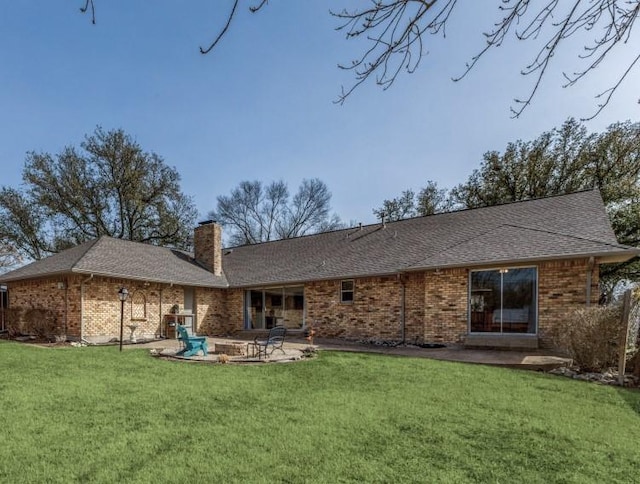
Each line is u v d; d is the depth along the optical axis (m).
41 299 16.41
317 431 4.99
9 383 7.46
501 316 12.29
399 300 14.73
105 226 28.77
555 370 9.10
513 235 13.20
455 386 7.42
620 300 9.00
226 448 4.43
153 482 3.64
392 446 4.55
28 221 27.14
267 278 18.58
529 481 3.77
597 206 13.85
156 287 17.36
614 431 5.19
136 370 8.93
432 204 31.11
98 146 27.97
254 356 11.00
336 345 14.10
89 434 4.83
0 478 3.71
